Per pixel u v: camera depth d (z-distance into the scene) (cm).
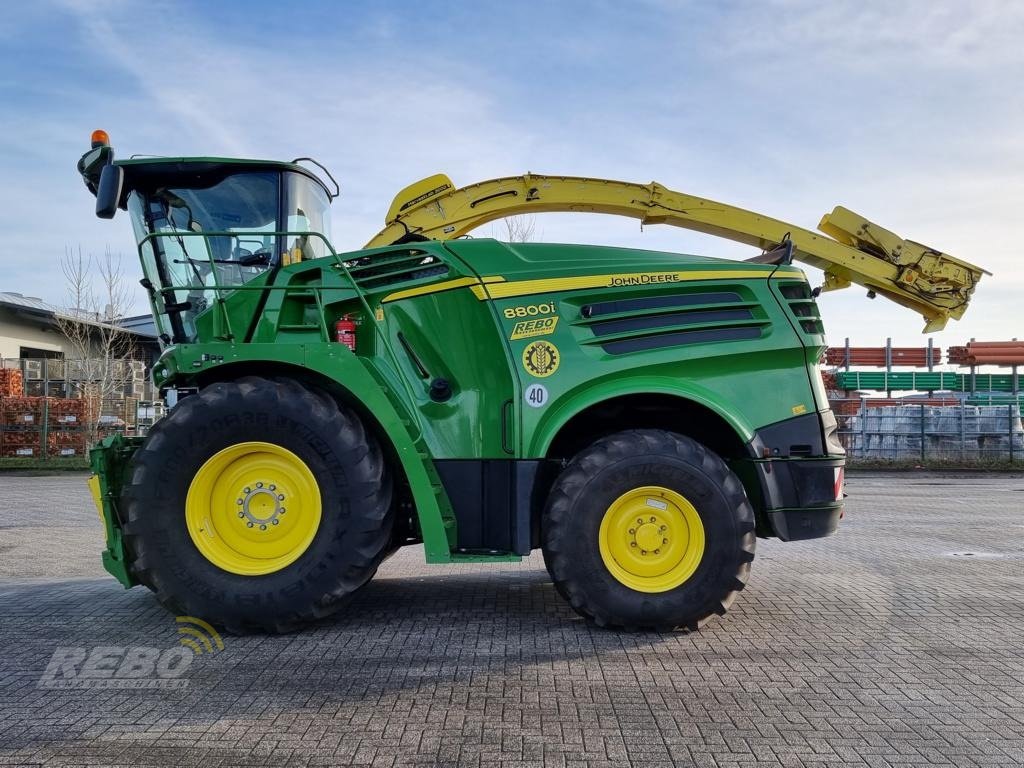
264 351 425
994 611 475
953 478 1672
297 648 393
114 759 266
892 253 645
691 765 263
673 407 470
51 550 728
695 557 418
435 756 269
